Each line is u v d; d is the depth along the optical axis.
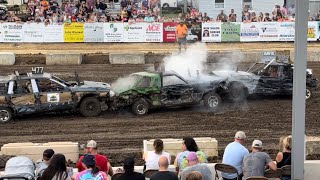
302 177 13.34
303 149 13.26
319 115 25.44
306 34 12.88
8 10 50.06
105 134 22.30
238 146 14.15
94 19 45.12
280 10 46.66
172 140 18.81
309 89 28.58
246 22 43.53
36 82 24.30
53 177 11.66
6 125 23.72
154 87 25.17
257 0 49.25
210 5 49.38
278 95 28.36
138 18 46.56
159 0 51.56
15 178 12.89
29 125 23.72
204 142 18.70
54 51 41.53
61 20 45.22
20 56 39.16
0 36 42.78
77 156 18.27
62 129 23.06
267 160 13.50
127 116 25.09
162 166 11.77
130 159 11.70
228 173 13.82
